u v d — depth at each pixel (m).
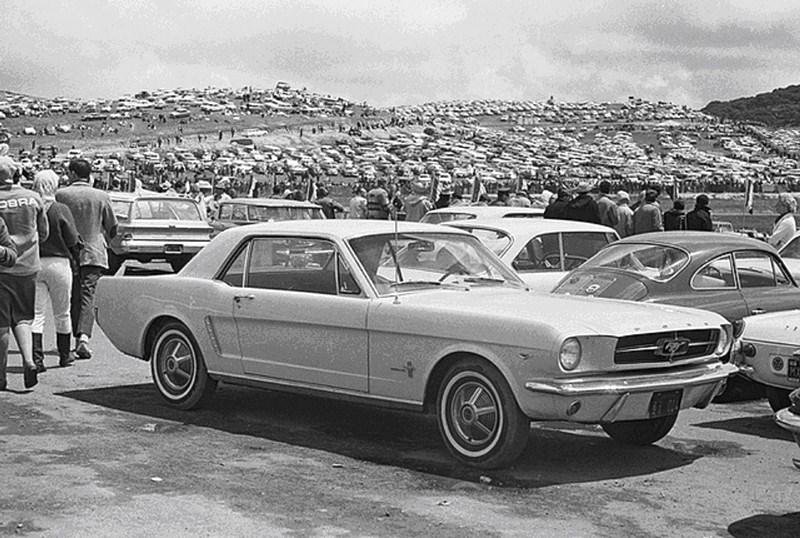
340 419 8.27
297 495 6.07
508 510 5.86
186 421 8.10
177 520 5.53
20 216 9.04
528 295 7.42
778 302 9.97
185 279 8.41
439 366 6.84
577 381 6.29
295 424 8.07
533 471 6.76
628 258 10.11
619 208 18.09
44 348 11.93
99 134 190.00
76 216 10.84
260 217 22.09
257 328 7.84
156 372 8.60
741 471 6.95
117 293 8.84
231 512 5.70
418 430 7.91
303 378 7.59
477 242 8.20
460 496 6.12
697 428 8.39
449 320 6.68
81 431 7.66
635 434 7.58
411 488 6.28
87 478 6.35
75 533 5.29
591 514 5.84
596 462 7.07
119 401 8.81
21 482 6.23
